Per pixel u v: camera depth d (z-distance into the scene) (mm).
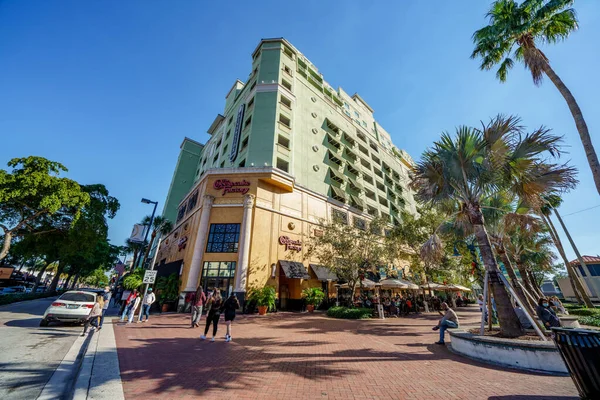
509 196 11102
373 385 4496
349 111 42656
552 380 4695
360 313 15625
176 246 25469
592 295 29375
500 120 8602
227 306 8680
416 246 21406
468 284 26844
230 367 5426
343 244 18578
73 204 19359
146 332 9430
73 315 9969
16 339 7707
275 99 27641
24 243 23031
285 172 23047
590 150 8930
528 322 8633
